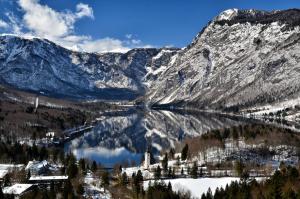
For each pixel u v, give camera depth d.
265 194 195.38
